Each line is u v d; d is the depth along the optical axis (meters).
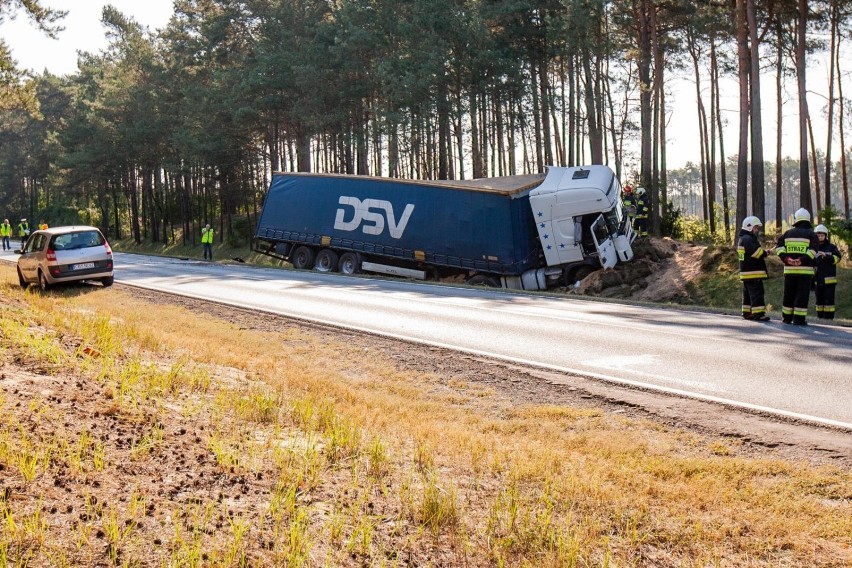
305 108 48.94
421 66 42.75
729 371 9.80
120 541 3.79
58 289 20.31
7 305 12.95
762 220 30.50
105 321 11.01
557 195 26.02
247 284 22.66
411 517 4.62
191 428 6.07
